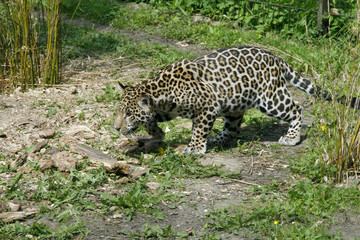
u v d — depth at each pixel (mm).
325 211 6281
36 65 11164
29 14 10773
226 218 6184
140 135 8984
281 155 8258
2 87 10719
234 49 8289
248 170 7699
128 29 15461
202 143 8195
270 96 8367
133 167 7633
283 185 7137
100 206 6480
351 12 14648
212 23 15820
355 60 7422
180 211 6461
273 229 5957
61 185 6867
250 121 9695
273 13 15320
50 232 5828
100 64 12750
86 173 7270
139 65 12711
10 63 10680
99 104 10258
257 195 6883
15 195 6570
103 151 8164
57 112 9695
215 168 7602
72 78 11742
